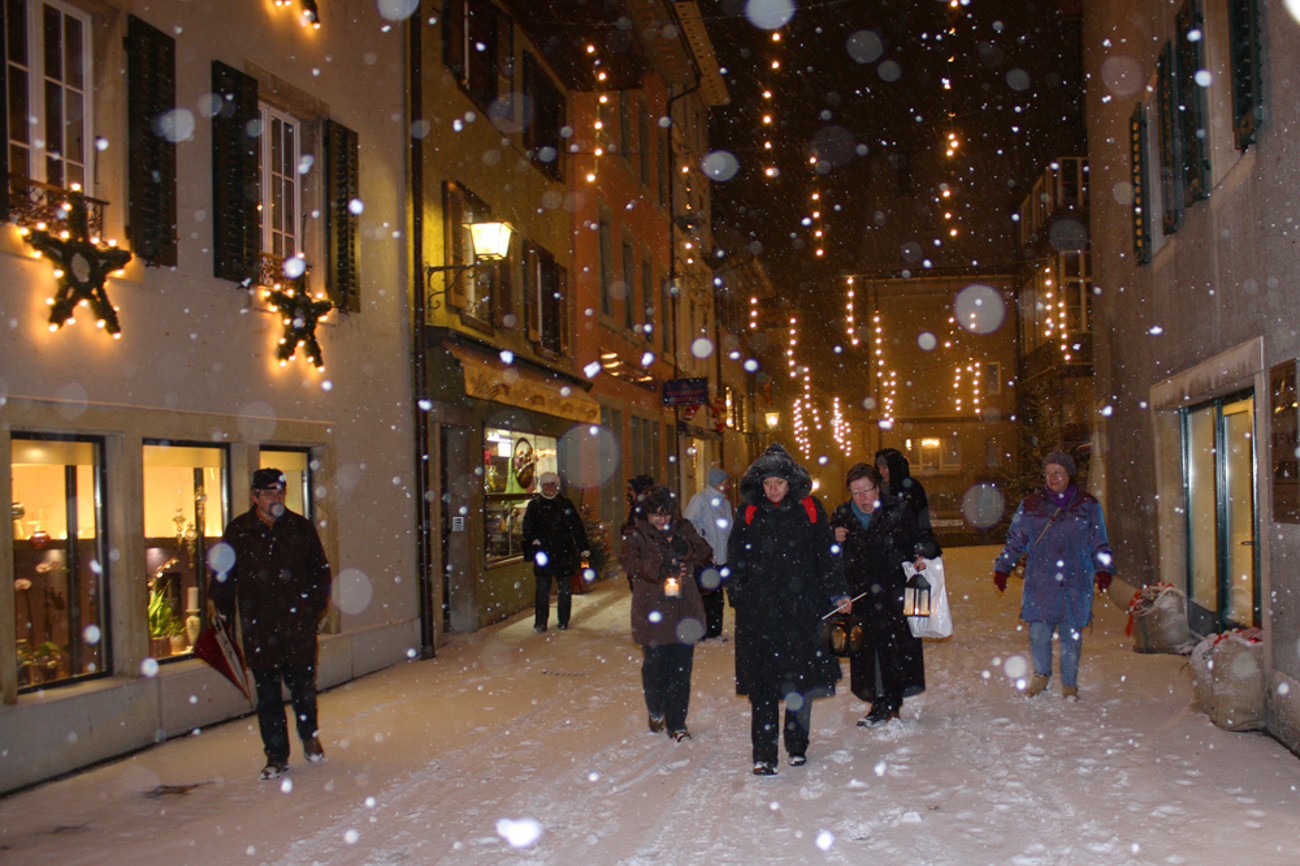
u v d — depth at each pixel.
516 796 5.34
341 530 9.56
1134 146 11.16
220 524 8.12
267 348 8.62
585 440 18.62
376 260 10.57
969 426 43.22
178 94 7.67
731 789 5.33
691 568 6.64
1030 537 7.44
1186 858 4.04
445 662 10.38
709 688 8.38
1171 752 5.73
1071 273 30.14
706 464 30.95
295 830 4.89
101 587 6.92
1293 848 4.13
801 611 5.72
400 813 5.11
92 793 5.73
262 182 8.96
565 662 10.00
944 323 43.44
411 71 11.34
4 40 5.98
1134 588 12.59
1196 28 8.27
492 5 14.09
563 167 17.67
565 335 17.45
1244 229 7.23
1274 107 6.33
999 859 4.09
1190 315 9.17
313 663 6.28
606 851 4.41
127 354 7.03
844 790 5.19
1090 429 23.56
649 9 21.36
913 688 6.66
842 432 43.50
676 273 26.69
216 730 7.43
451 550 12.66
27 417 6.17
